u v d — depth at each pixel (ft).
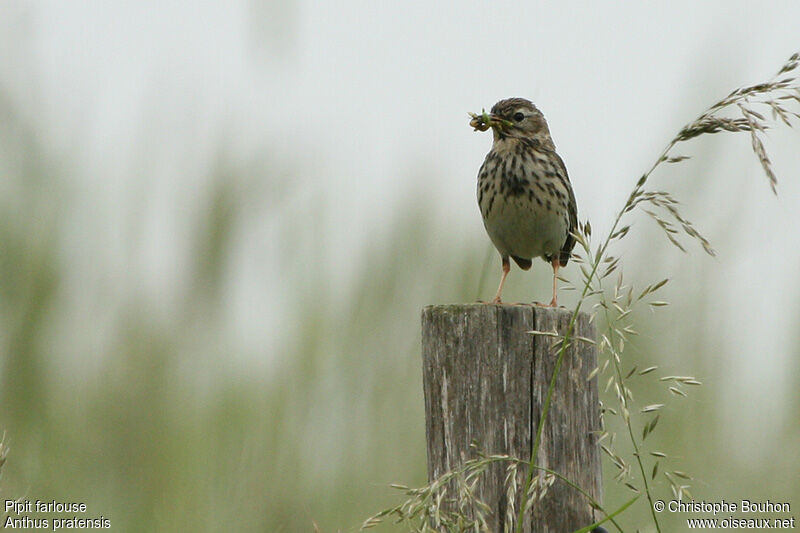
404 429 32.94
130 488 29.99
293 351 32.14
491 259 30.55
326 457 31.81
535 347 21.86
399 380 33.14
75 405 30.32
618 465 21.29
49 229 30.37
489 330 21.83
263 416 31.35
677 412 35.12
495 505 21.38
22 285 29.86
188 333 31.04
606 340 20.39
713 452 35.37
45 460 29.68
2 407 29.53
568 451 21.84
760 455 36.09
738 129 19.67
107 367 30.63
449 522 20.03
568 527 21.54
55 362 30.30
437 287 34.35
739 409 36.24
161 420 30.53
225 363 31.45
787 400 36.68
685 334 35.91
